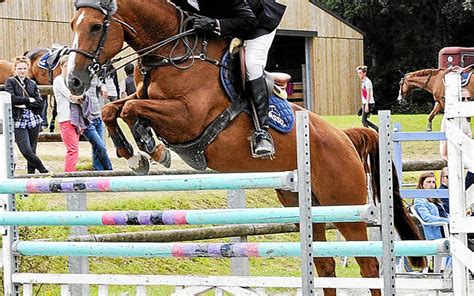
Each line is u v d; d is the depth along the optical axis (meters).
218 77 8.02
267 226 11.15
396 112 46.31
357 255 6.70
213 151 8.16
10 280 8.09
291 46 40.38
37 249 7.79
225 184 6.46
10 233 8.00
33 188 7.22
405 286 7.69
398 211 9.15
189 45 7.98
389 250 6.37
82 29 7.85
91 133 13.67
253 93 8.09
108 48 7.92
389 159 6.39
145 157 8.25
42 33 27.75
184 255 6.98
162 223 6.79
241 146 8.21
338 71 38.06
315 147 8.71
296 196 9.03
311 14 36.91
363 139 9.31
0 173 7.91
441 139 10.71
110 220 6.96
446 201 11.83
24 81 13.31
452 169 6.86
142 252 7.16
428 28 46.69
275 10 8.36
